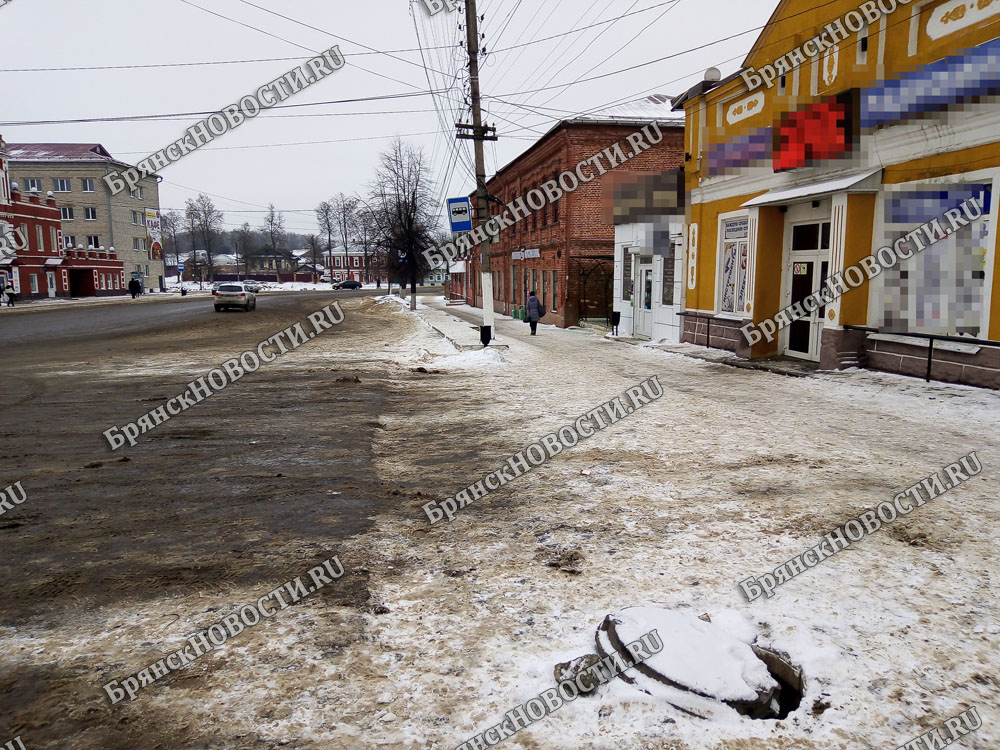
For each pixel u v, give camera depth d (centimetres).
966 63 918
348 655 316
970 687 282
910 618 338
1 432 828
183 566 420
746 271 1470
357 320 3123
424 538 465
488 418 895
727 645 305
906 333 1045
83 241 6353
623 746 253
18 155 6469
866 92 1099
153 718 271
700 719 266
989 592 365
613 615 329
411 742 256
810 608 350
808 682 288
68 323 2800
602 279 2586
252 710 276
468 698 282
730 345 1555
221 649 322
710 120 1641
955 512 488
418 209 4253
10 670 306
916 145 1016
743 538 447
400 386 1206
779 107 1356
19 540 467
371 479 616
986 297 912
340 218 10212
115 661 313
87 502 551
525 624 342
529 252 3097
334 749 252
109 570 415
